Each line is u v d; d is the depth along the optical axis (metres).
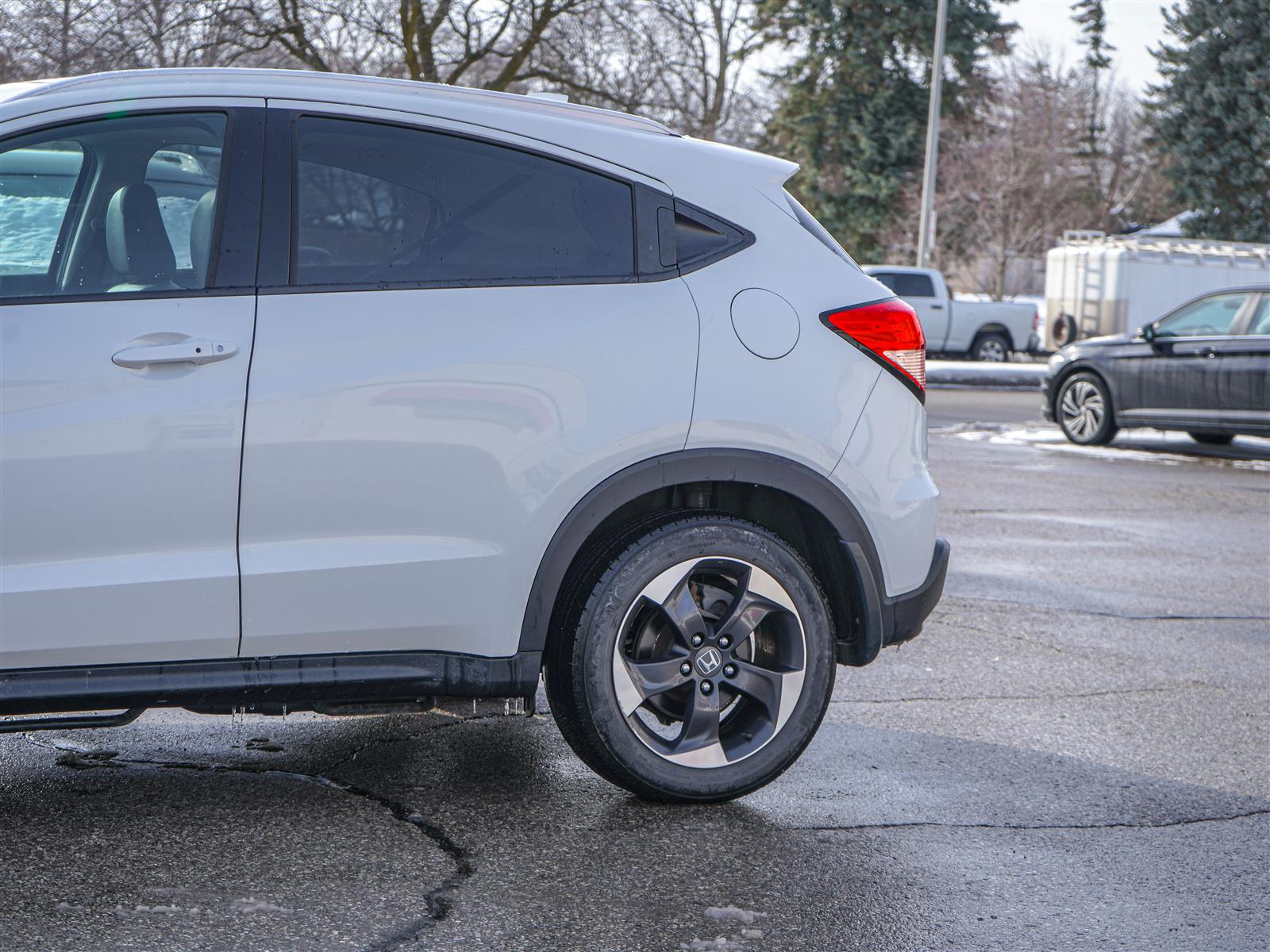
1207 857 3.54
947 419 17.08
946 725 4.63
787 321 3.69
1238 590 7.05
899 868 3.39
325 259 3.40
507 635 3.51
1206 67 45.22
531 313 3.48
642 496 3.84
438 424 3.40
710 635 3.72
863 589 3.82
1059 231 44.06
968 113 42.88
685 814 3.71
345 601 3.38
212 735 4.28
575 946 2.91
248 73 3.50
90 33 17.70
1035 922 3.11
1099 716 4.79
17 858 3.27
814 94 42.41
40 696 3.21
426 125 3.53
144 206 3.34
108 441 3.21
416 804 3.73
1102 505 9.91
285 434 3.30
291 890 3.14
